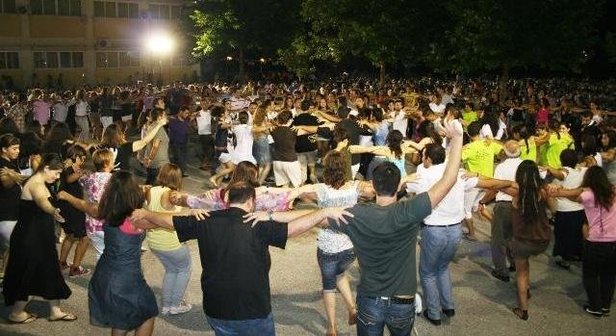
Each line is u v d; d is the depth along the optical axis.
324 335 5.58
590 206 5.83
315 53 27.31
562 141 9.19
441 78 41.34
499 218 6.90
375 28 21.53
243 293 3.55
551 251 8.21
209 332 5.61
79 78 36.78
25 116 17.69
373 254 3.71
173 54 39.47
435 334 5.62
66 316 5.82
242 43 30.61
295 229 3.64
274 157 9.86
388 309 3.77
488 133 9.00
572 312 6.21
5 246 6.36
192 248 8.12
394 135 7.79
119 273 4.23
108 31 37.84
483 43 17.67
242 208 3.71
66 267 7.19
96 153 6.17
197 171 13.61
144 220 3.84
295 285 6.82
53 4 35.00
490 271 7.37
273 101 14.38
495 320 5.97
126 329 4.27
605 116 15.07
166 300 5.87
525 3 17.25
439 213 5.45
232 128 10.69
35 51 34.41
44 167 5.50
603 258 5.89
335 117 12.25
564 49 17.61
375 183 3.81
